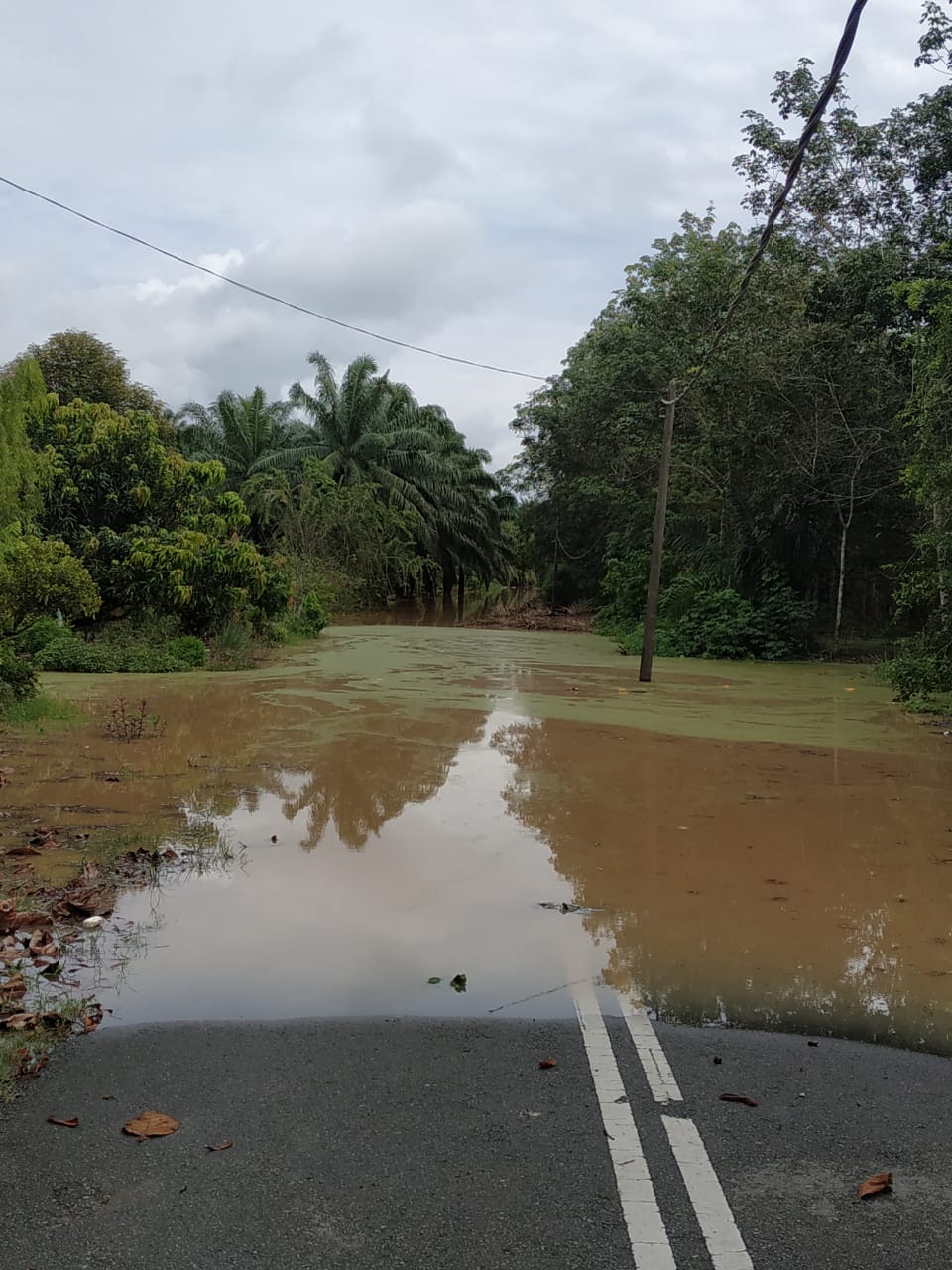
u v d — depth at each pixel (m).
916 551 16.89
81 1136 3.18
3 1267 2.55
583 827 7.23
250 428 46.19
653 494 29.53
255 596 20.92
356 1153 3.11
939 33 16.80
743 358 20.56
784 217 22.52
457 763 9.51
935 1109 3.45
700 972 4.69
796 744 10.75
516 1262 2.61
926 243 19.77
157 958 4.73
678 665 20.45
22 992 4.29
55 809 7.38
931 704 13.59
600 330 36.31
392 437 44.88
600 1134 3.24
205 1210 2.80
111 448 19.48
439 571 47.59
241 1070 3.65
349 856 6.44
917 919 5.45
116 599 18.97
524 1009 4.25
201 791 8.10
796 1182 2.99
